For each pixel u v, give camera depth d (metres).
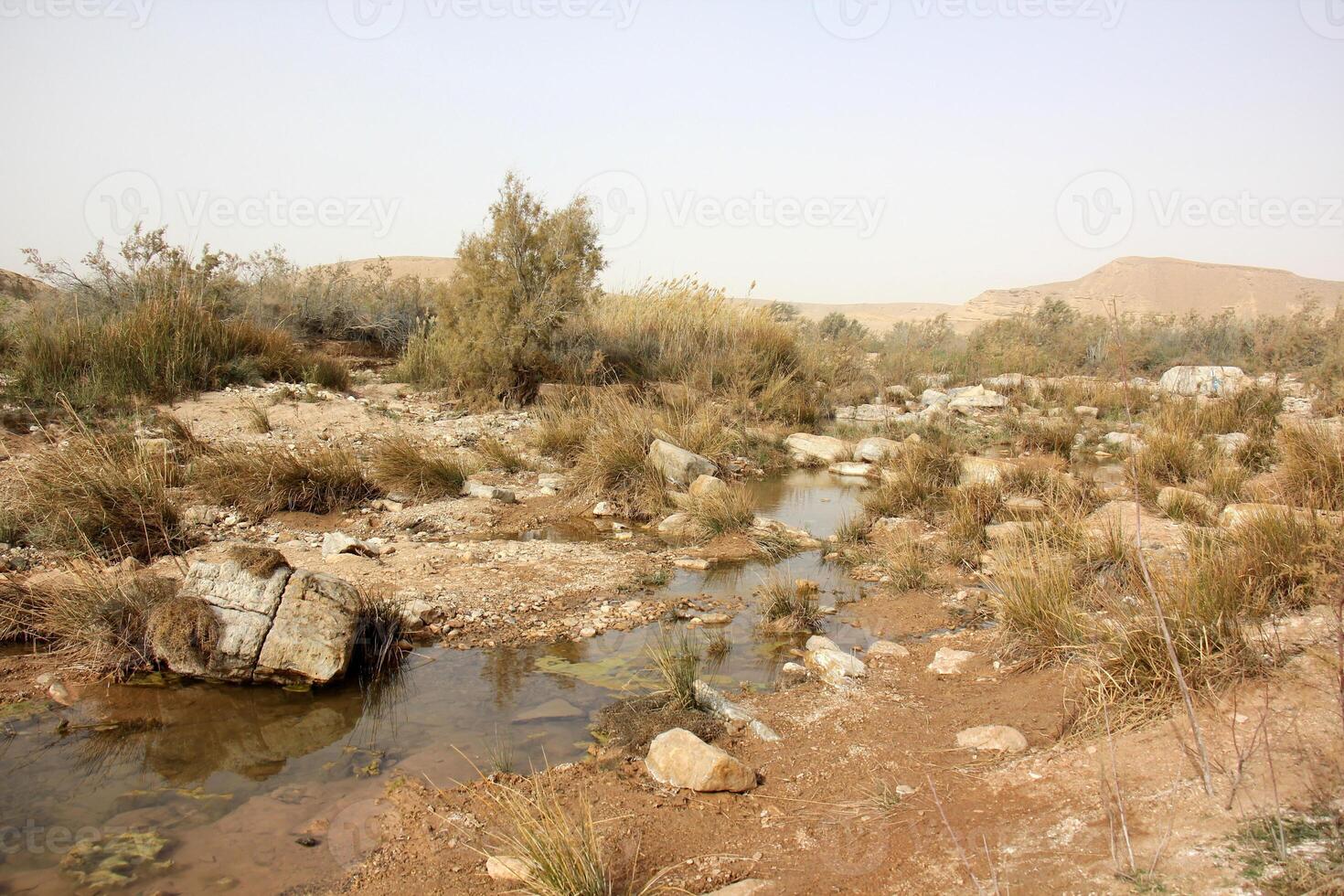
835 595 6.53
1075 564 6.01
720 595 6.45
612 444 9.61
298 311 16.86
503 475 9.96
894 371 19.50
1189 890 2.44
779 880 2.90
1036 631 5.03
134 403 10.30
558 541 7.84
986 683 4.70
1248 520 5.45
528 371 13.49
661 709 4.42
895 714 4.38
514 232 13.32
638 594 6.38
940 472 10.02
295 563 6.54
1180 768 3.21
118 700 4.52
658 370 15.02
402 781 3.73
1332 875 2.34
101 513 6.55
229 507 7.82
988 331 25.11
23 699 4.46
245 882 3.01
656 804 3.52
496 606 5.95
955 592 6.49
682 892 2.87
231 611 4.77
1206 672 3.78
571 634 5.57
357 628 4.98
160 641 4.72
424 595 5.99
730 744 4.11
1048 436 12.28
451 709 4.48
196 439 9.29
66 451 7.52
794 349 16.84
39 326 11.24
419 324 17.03
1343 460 7.39
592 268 13.98
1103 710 3.83
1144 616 4.15
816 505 9.77
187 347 11.88
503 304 13.05
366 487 8.67
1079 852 2.77
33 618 5.22
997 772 3.54
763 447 12.12
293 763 3.91
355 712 4.45
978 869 2.78
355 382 14.16
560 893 2.82
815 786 3.66
